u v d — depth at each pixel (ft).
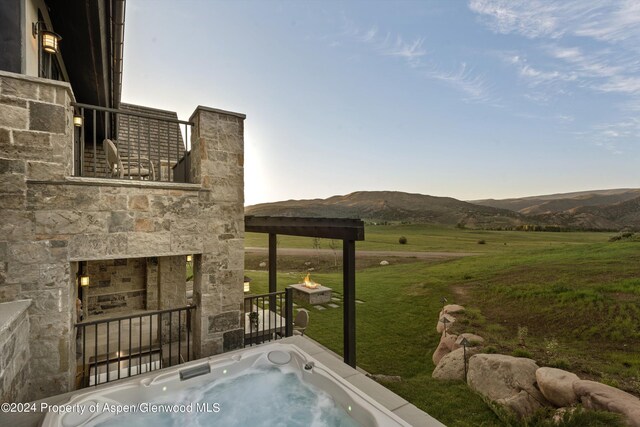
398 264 68.85
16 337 8.68
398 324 31.27
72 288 11.42
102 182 11.31
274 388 11.90
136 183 12.10
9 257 9.71
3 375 7.68
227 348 14.53
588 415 10.46
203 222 13.93
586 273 32.60
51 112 10.32
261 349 13.69
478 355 16.79
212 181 14.20
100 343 17.17
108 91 24.27
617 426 9.73
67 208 10.68
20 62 11.05
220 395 11.51
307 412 10.59
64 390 10.44
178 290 19.75
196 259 14.73
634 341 19.35
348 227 16.16
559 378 12.76
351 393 10.18
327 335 28.60
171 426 10.13
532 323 25.25
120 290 21.88
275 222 22.76
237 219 14.93
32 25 12.75
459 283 41.88
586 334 21.61
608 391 11.41
